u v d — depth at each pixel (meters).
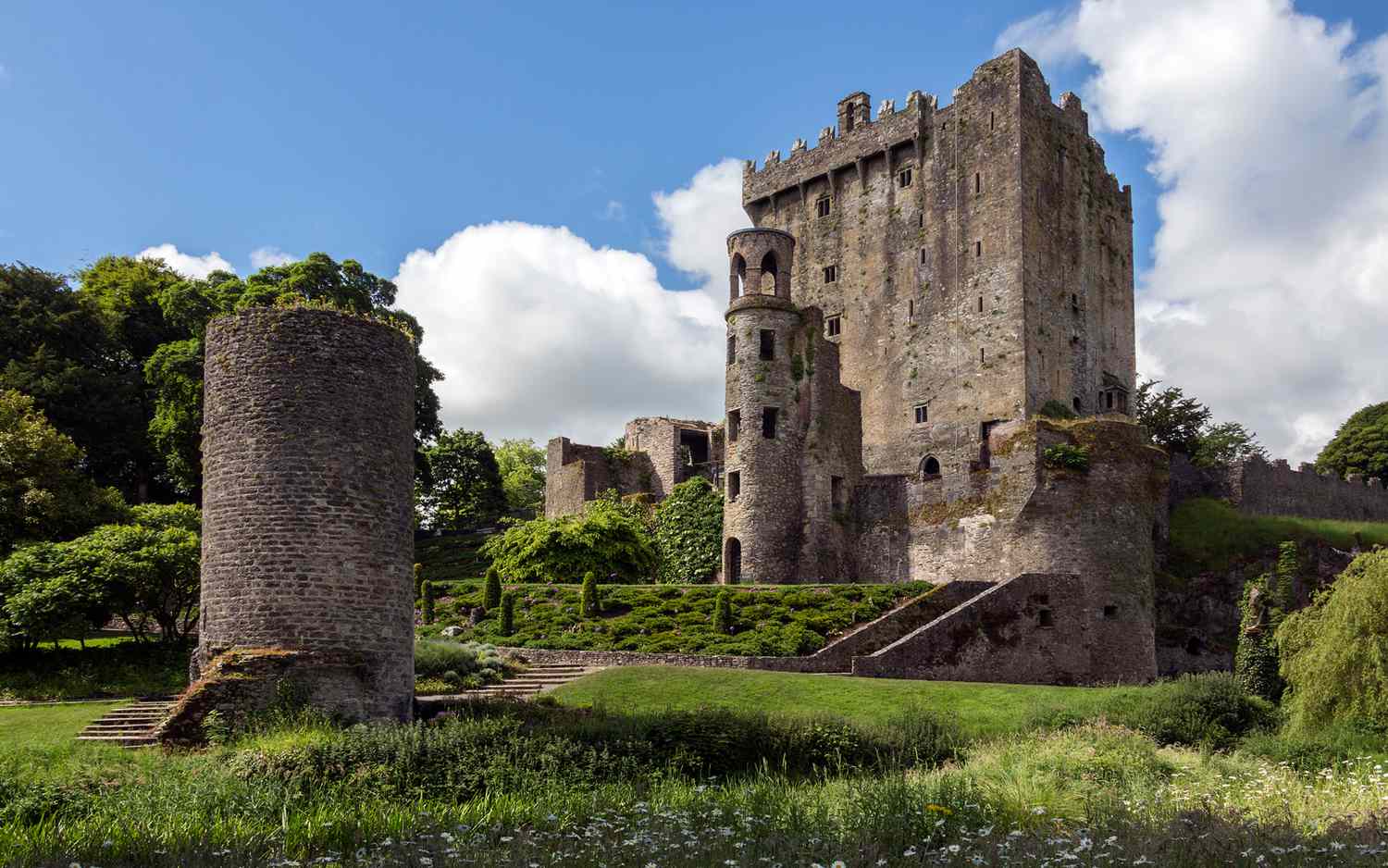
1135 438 54.50
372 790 20.92
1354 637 28.19
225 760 22.19
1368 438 90.12
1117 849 15.27
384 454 27.66
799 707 33.75
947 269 69.62
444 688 35.34
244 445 26.69
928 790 19.89
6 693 33.28
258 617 25.92
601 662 43.19
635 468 78.44
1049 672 48.12
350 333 27.56
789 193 78.94
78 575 36.53
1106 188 75.19
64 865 15.46
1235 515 61.06
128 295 71.25
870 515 61.03
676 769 23.33
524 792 21.08
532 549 56.22
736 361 60.97
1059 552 52.81
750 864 15.35
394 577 27.44
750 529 58.50
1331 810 18.91
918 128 72.00
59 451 45.28
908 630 45.88
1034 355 65.88
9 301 64.38
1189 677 32.91
